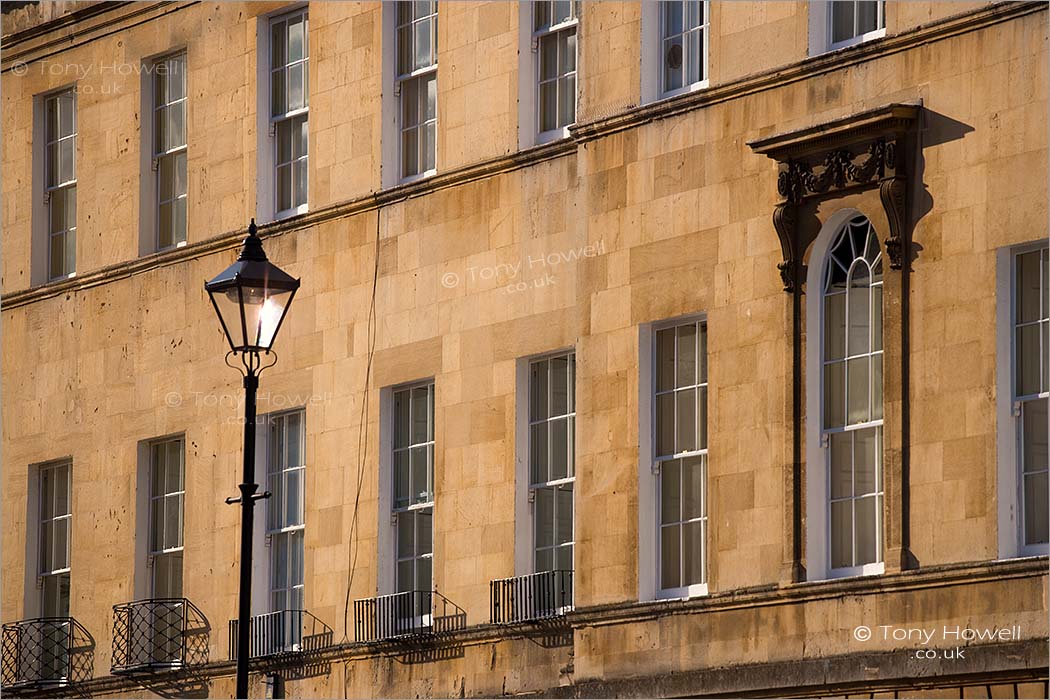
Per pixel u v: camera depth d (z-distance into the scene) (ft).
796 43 176.96
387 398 207.21
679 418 183.93
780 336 176.04
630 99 188.14
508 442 195.62
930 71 168.45
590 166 190.08
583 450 188.24
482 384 198.08
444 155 203.31
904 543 167.12
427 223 203.82
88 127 238.07
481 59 201.16
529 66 198.59
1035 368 163.22
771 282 177.06
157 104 232.94
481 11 201.46
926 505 166.30
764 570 175.22
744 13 180.45
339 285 211.00
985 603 161.99
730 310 179.42
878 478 170.91
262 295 169.27
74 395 236.22
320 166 214.48
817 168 174.50
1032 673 159.22
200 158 225.97
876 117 168.96
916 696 165.58
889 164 169.58
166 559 227.20
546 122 197.67
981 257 164.96
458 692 196.54
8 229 244.83
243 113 222.28
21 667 236.43
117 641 228.43
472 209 199.93
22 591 238.89
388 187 208.54
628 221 186.91
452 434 200.13
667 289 183.62
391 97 209.77
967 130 166.20
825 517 173.58
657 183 185.16
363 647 203.82
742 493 177.27
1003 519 163.12
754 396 177.27
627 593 184.14
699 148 182.50
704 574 181.06
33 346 240.94
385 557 205.67
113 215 234.58
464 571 197.98
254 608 215.92
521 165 196.13
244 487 167.53
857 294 173.27
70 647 233.96
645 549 183.93
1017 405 163.53
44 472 241.14
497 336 197.16
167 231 231.30
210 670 218.38
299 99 218.79
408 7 209.97
